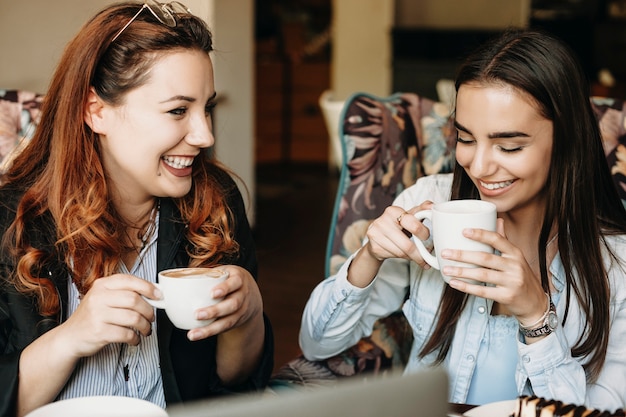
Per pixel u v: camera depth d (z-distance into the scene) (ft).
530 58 4.14
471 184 4.77
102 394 4.32
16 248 4.33
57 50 6.89
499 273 3.89
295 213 19.27
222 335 4.59
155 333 4.48
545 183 4.51
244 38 14.56
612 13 23.49
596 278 4.52
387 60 22.88
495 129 4.14
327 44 27.20
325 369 5.22
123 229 4.61
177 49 4.13
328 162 26.99
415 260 4.42
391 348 5.59
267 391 4.83
